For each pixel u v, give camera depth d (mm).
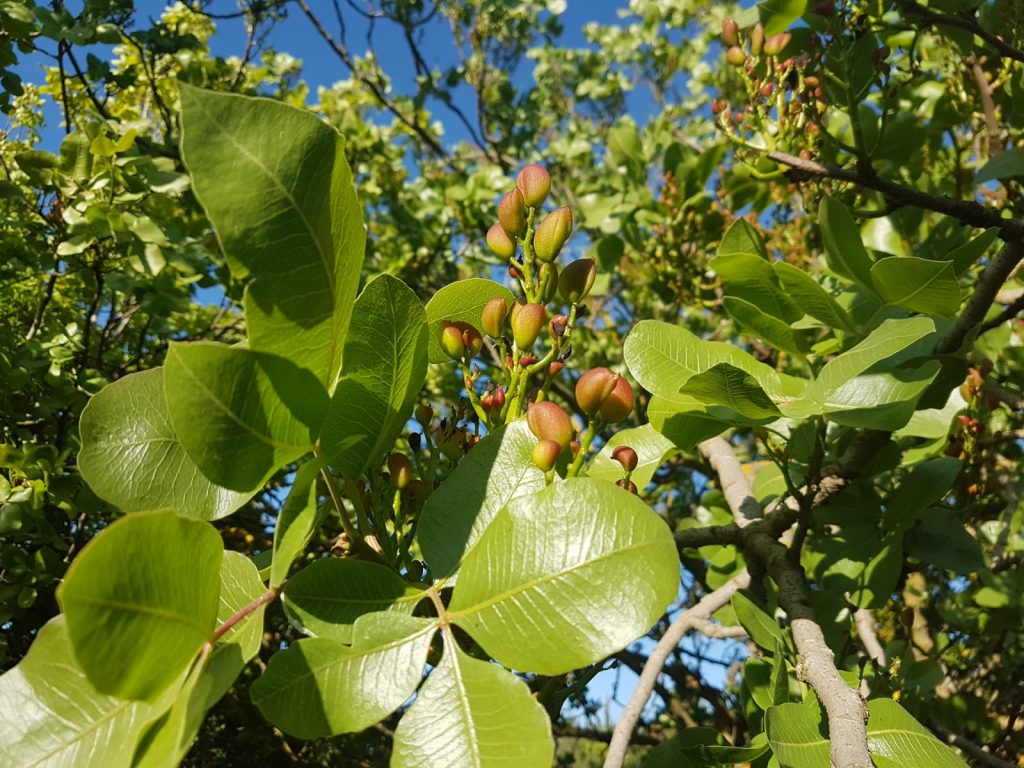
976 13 774
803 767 361
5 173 970
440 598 283
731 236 604
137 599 204
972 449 644
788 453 544
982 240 512
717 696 1066
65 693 230
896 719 371
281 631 975
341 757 1086
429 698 236
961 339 530
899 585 673
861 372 456
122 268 853
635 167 1192
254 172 225
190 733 195
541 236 356
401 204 1489
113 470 281
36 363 800
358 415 283
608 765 449
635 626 233
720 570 759
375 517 314
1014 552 886
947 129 912
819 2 684
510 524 255
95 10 871
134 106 1216
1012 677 817
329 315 244
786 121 695
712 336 1267
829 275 729
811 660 380
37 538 729
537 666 234
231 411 236
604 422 316
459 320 386
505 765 221
